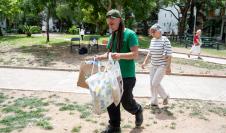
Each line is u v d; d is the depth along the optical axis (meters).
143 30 48.88
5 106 7.56
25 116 6.79
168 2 40.72
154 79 7.50
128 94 5.68
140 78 11.96
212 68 15.65
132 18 26.11
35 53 19.28
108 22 5.43
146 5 22.67
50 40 28.94
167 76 12.66
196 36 19.42
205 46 30.03
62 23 58.44
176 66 15.59
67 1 24.59
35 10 24.55
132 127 6.33
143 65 7.79
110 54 5.26
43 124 6.31
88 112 7.19
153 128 6.34
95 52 19.72
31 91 9.25
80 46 21.41
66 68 13.57
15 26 51.59
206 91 10.26
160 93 7.79
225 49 28.34
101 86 5.12
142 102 8.33
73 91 9.36
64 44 24.73
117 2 21.70
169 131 6.23
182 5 42.50
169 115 7.23
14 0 29.73
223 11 44.66
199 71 14.41
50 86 10.04
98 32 38.69
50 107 7.55
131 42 5.41
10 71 12.70
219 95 9.73
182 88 10.58
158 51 7.38
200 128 6.50
